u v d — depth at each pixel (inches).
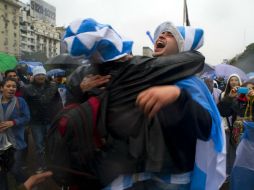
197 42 71.5
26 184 59.4
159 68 55.8
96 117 55.4
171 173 61.1
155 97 50.5
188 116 57.1
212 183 64.1
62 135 55.6
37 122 216.8
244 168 157.8
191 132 58.4
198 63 57.7
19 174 165.9
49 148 57.8
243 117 183.3
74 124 54.6
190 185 62.7
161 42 69.8
